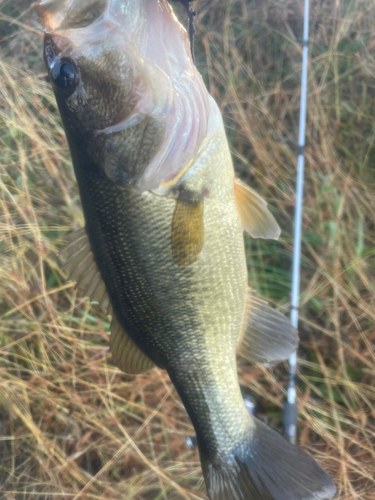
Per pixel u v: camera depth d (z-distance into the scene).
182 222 0.36
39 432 0.61
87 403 0.65
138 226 0.36
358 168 0.74
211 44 0.81
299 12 0.80
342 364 0.62
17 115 0.75
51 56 0.34
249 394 0.65
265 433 0.41
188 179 0.36
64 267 0.38
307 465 0.40
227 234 0.38
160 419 0.64
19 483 0.63
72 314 0.70
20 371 0.68
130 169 0.35
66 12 0.34
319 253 0.68
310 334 0.66
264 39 0.81
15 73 0.79
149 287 0.38
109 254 0.38
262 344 0.42
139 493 0.61
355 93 0.78
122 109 0.34
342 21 0.77
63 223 0.74
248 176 0.77
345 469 0.57
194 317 0.39
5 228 0.68
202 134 0.36
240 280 0.39
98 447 0.62
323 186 0.69
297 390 0.64
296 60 0.79
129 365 0.41
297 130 0.75
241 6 0.83
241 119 0.75
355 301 0.64
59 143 0.78
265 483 0.40
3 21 0.87
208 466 0.41
